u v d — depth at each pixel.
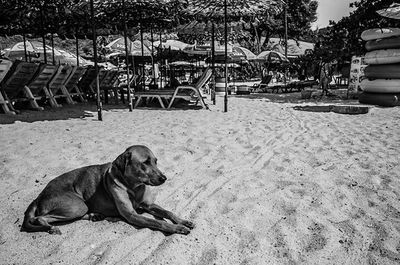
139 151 3.03
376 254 2.69
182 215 3.33
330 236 2.94
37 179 4.18
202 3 10.38
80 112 9.71
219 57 22.58
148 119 8.53
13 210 3.39
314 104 12.50
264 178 4.33
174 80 15.23
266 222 3.20
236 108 11.05
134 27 14.98
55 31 14.24
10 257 2.62
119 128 7.25
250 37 40.84
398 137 6.55
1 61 7.96
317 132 7.09
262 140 6.33
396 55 11.10
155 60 21.19
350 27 17.50
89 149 5.46
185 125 7.64
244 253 2.70
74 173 3.27
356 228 3.07
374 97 11.96
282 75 32.03
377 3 15.70
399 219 3.24
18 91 9.42
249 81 32.47
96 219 3.19
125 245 2.76
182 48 25.31
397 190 3.91
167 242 2.80
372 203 3.58
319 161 5.01
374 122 8.32
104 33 14.92
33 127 7.17
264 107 11.44
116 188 3.04
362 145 5.95
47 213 3.04
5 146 5.53
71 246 2.77
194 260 2.60
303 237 2.94
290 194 3.81
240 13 9.95
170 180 4.23
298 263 2.59
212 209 3.45
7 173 4.34
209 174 4.46
